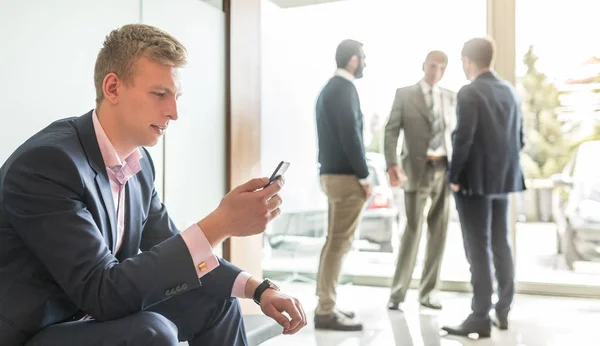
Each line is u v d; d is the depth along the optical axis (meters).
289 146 2.84
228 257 2.55
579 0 2.50
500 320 2.32
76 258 0.96
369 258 2.63
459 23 2.55
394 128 2.55
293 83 2.84
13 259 1.03
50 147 1.00
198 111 2.41
